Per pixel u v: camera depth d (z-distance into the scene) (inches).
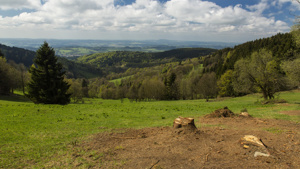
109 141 382.9
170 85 3447.3
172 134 384.5
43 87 1393.9
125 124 577.3
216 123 549.0
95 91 5482.3
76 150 335.0
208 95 3115.2
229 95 2783.0
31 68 1406.3
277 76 1264.8
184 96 3582.7
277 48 3432.6
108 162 272.7
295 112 744.3
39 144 375.2
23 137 424.5
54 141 395.5
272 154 259.6
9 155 319.0
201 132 390.6
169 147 316.8
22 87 2987.2
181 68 6624.0
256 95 2011.6
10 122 563.2
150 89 3412.9
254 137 300.7
